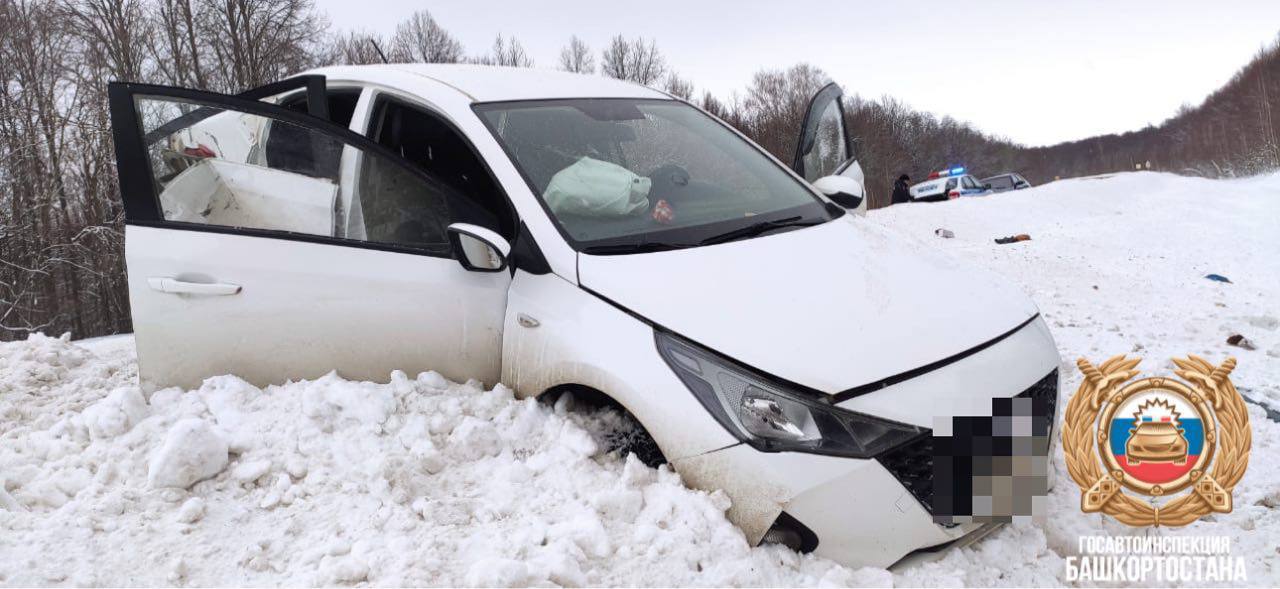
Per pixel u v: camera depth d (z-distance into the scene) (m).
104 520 2.71
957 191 29.42
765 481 2.60
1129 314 7.39
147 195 3.31
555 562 2.47
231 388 3.27
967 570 2.76
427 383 3.22
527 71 4.22
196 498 2.79
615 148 3.68
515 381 3.17
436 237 3.30
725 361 2.71
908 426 2.62
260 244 3.30
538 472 2.92
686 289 2.94
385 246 3.30
